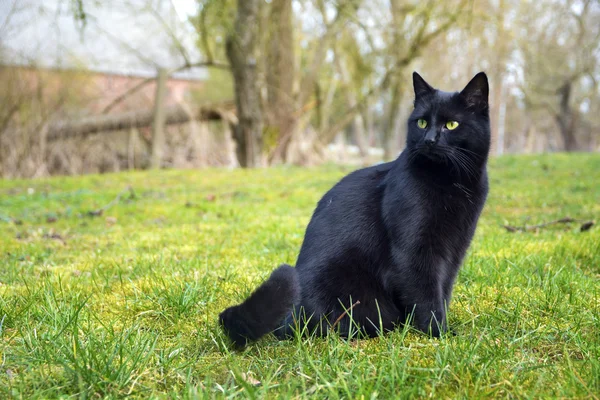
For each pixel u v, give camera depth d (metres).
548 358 2.46
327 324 2.84
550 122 42.16
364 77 21.33
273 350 2.63
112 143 16.77
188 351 2.65
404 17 18.31
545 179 10.39
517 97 40.00
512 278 3.67
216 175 13.08
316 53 17.97
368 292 2.93
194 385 2.24
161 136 16.45
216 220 7.00
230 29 14.56
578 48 28.75
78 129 15.79
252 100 15.51
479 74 3.04
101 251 5.12
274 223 6.46
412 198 2.82
